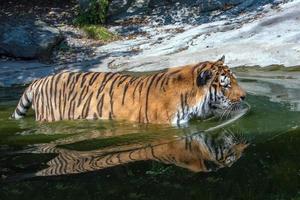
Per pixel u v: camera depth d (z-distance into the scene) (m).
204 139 9.62
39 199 7.15
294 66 15.90
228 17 25.50
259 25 20.69
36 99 12.46
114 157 8.79
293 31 19.11
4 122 12.27
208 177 7.68
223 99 11.06
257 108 11.45
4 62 22.03
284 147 8.87
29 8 30.91
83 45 24.17
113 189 7.37
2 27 23.39
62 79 12.27
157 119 10.81
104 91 11.65
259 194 7.08
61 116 11.98
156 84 11.18
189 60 18.20
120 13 28.98
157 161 8.45
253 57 17.16
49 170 8.28
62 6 31.53
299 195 7.02
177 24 26.69
